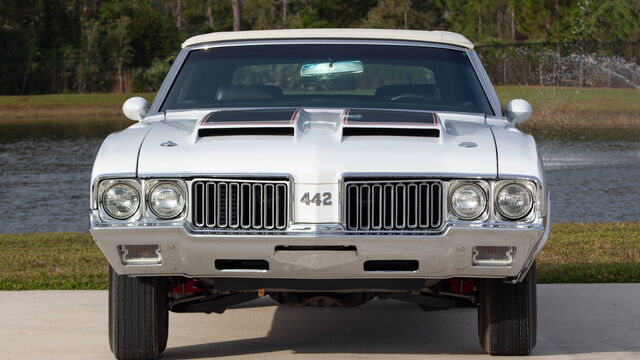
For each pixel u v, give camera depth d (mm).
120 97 67562
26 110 61750
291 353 5551
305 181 4543
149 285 5062
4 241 11211
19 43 72000
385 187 4555
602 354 5480
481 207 4566
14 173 23422
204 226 4566
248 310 6969
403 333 6172
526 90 48219
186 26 105125
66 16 78750
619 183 18922
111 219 4598
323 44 6086
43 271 8664
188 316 6738
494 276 4699
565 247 9711
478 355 5461
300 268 4613
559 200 16656
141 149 4734
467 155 4637
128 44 74812
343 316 6746
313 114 5434
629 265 8398
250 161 4586
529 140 4910
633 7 52438
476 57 6094
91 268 8852
